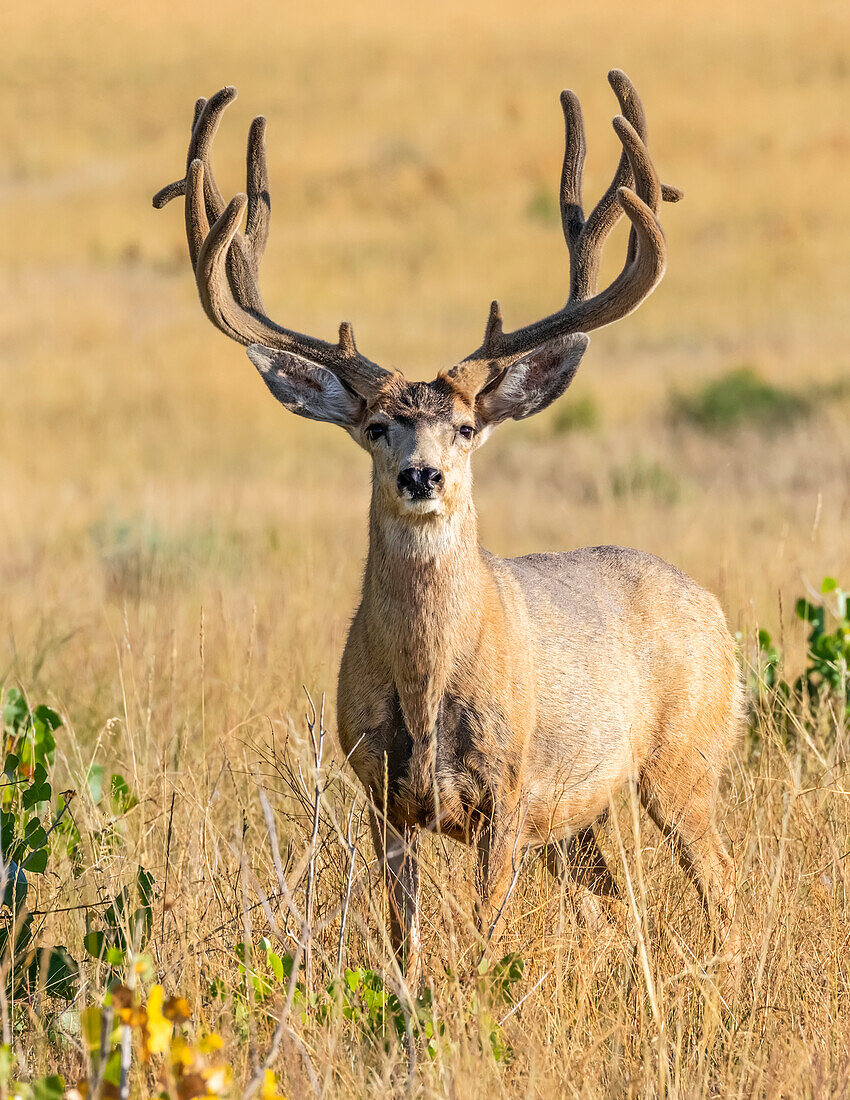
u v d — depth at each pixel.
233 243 23.59
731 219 139.12
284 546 46.78
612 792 22.89
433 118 192.12
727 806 24.02
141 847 21.05
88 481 68.00
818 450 65.88
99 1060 13.23
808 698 27.28
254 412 85.75
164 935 18.28
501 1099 15.53
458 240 143.50
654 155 162.25
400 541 20.33
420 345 107.25
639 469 62.72
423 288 128.88
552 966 18.55
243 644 30.53
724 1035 17.66
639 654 23.30
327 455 77.69
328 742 25.59
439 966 18.78
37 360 99.50
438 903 20.03
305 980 17.66
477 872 20.45
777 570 34.16
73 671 31.78
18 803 20.47
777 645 30.14
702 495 56.53
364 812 20.92
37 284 131.75
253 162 23.88
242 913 18.66
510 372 22.39
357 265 136.88
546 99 194.75
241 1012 16.94
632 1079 16.19
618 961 19.59
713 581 33.53
